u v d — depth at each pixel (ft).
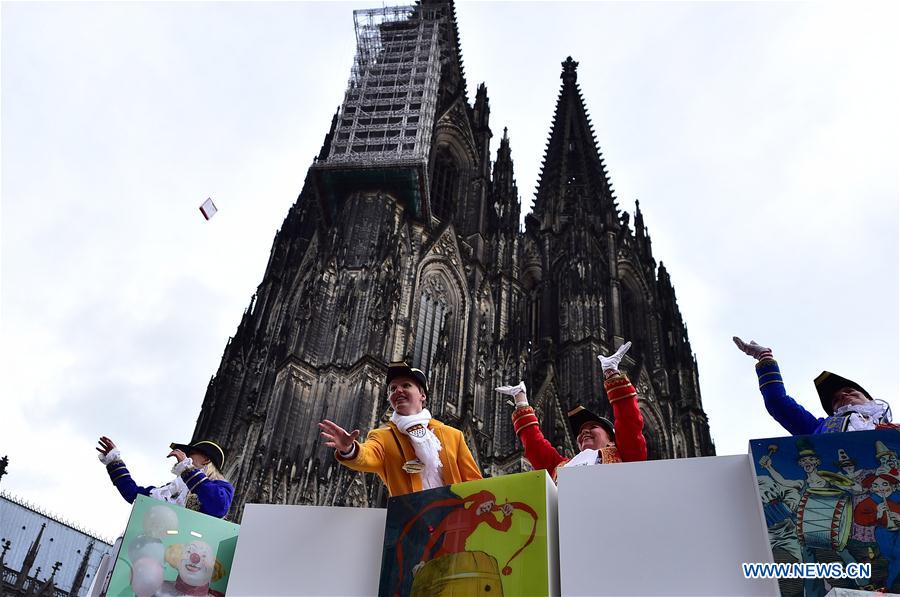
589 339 277.85
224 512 40.81
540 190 384.06
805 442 25.58
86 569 338.95
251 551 30.66
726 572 24.48
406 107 287.69
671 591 24.54
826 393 38.91
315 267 229.86
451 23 349.41
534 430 42.52
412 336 228.63
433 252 255.50
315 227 276.62
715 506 25.70
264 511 31.55
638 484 26.63
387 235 234.17
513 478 27.63
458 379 233.96
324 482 175.42
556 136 404.36
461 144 314.14
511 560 26.03
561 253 325.42
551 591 25.08
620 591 24.86
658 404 297.12
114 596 29.50
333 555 30.07
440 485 35.37
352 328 211.82
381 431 36.58
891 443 24.73
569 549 25.94
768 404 37.37
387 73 314.14
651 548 25.41
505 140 338.34
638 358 306.76
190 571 31.40
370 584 29.17
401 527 28.91
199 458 46.06
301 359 201.67
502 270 278.67
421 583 27.17
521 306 276.62
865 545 23.48
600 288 302.86
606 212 354.95
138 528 31.17
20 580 306.14
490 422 230.07
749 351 39.63
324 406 192.95
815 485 24.79
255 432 198.39
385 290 218.59
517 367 248.73
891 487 24.09
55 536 345.92
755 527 25.05
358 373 197.98
